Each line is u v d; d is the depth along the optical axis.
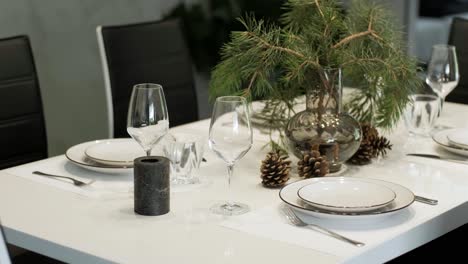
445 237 2.13
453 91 2.85
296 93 1.89
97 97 3.95
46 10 3.63
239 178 1.78
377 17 1.85
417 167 1.86
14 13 3.50
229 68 1.86
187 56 2.74
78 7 3.77
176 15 4.21
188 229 1.45
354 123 1.79
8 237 1.47
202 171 1.83
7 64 2.30
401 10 5.18
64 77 3.76
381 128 2.07
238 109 1.51
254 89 1.88
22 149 2.34
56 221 1.50
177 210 1.55
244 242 1.39
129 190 1.69
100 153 1.87
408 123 2.13
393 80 1.83
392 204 1.53
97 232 1.44
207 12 4.30
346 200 1.55
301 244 1.38
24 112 2.34
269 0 4.19
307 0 1.85
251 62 1.81
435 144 2.06
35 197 1.63
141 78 2.60
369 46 1.87
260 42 1.79
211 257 1.32
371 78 1.88
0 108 2.28
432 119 2.12
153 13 4.13
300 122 1.80
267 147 2.03
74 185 1.71
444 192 1.68
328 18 1.81
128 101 2.58
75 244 1.38
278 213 1.54
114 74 2.54
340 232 1.43
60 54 3.73
